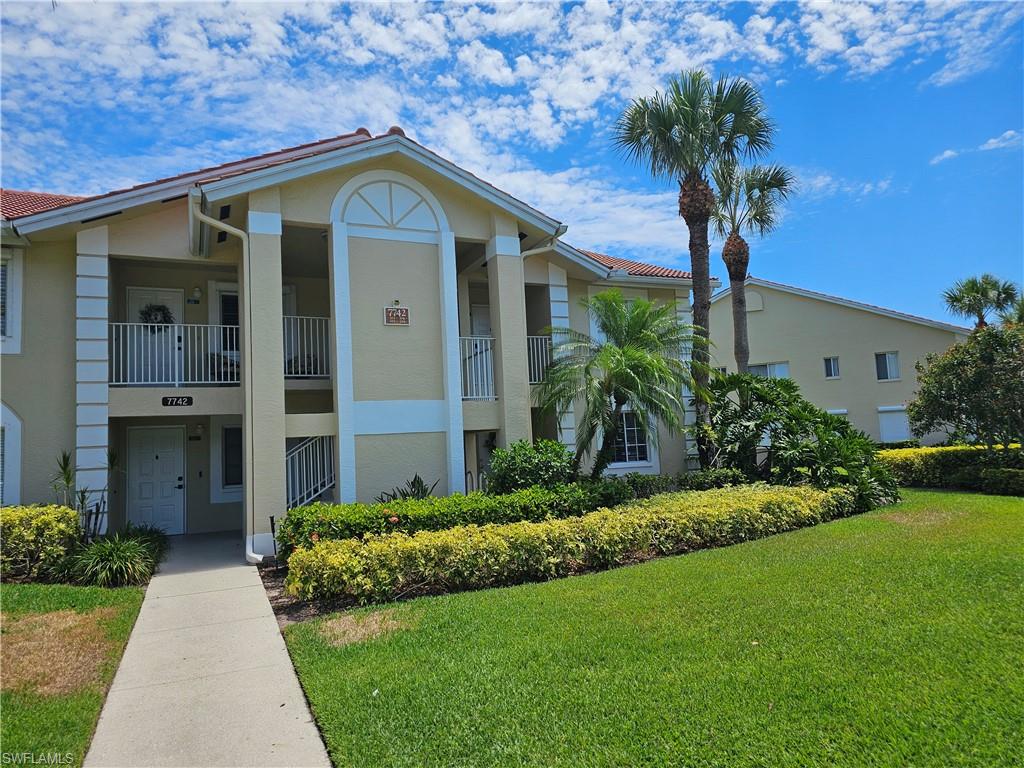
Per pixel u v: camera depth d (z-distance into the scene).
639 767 3.55
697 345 14.12
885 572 6.96
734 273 17.69
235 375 13.02
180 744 4.17
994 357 13.45
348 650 5.59
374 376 10.98
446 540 7.62
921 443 21.81
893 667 4.57
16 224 10.08
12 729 4.30
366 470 10.73
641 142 14.62
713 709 4.11
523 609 6.40
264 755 4.01
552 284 14.05
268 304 10.25
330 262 10.96
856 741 3.67
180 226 11.65
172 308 13.12
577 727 4.00
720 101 14.59
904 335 23.25
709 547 9.36
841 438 12.71
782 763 3.50
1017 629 5.14
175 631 6.46
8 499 10.29
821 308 25.19
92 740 4.24
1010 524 9.16
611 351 10.83
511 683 4.66
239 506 13.90
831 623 5.50
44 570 8.23
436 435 11.30
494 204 12.00
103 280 10.94
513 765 3.63
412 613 6.49
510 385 11.92
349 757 3.84
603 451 11.47
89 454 10.52
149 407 11.02
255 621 6.79
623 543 8.59
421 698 4.51
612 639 5.40
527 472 10.57
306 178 10.81
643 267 16.38
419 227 11.65
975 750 3.52
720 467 13.91
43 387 10.70
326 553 7.25
